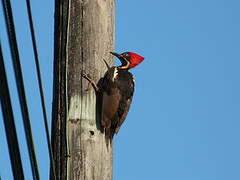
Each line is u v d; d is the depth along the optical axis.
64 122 10.02
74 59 10.76
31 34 7.48
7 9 7.00
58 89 10.13
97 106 10.79
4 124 7.10
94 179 9.98
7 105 7.02
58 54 10.18
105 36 11.15
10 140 7.14
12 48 7.11
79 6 10.96
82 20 10.91
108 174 10.30
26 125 7.32
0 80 6.91
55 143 9.95
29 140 7.37
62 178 9.70
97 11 11.07
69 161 9.90
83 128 10.34
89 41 10.90
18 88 7.24
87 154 10.10
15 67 7.18
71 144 10.12
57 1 10.19
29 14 7.38
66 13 10.73
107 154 10.45
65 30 10.59
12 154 7.20
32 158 7.43
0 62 6.85
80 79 10.70
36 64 7.64
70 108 10.47
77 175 9.86
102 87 11.16
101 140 10.47
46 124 7.89
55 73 10.21
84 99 10.62
